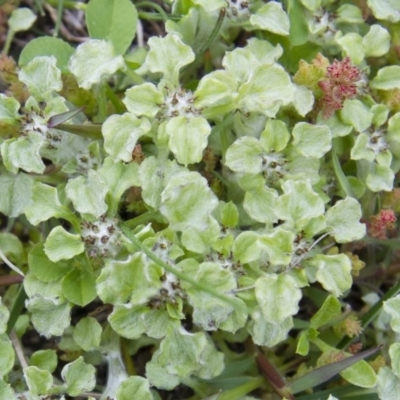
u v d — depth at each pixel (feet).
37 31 0.82
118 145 0.70
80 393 0.70
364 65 0.77
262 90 0.71
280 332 0.70
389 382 0.71
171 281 0.69
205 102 0.71
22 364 0.72
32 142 0.71
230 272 0.69
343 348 0.74
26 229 0.78
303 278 0.71
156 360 0.71
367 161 0.74
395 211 0.76
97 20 0.76
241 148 0.71
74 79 0.75
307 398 0.72
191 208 0.68
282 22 0.75
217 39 0.77
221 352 0.73
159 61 0.71
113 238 0.70
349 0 0.79
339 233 0.71
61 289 0.70
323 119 0.74
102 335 0.73
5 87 0.80
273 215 0.71
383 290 0.79
